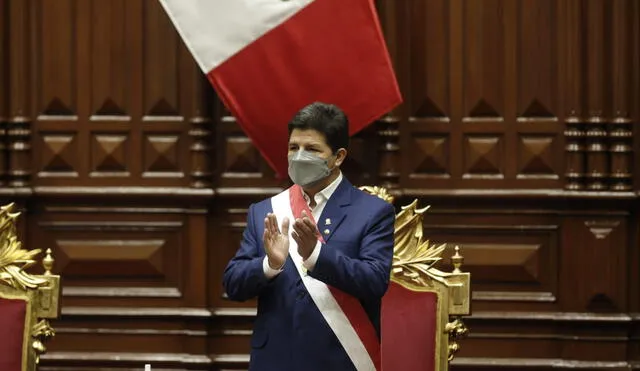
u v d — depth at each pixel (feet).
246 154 69.31
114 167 69.72
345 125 41.29
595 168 68.23
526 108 68.85
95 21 69.31
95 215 69.72
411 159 69.36
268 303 40.93
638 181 68.80
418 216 48.42
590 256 68.39
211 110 69.15
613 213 68.33
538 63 68.74
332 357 40.09
